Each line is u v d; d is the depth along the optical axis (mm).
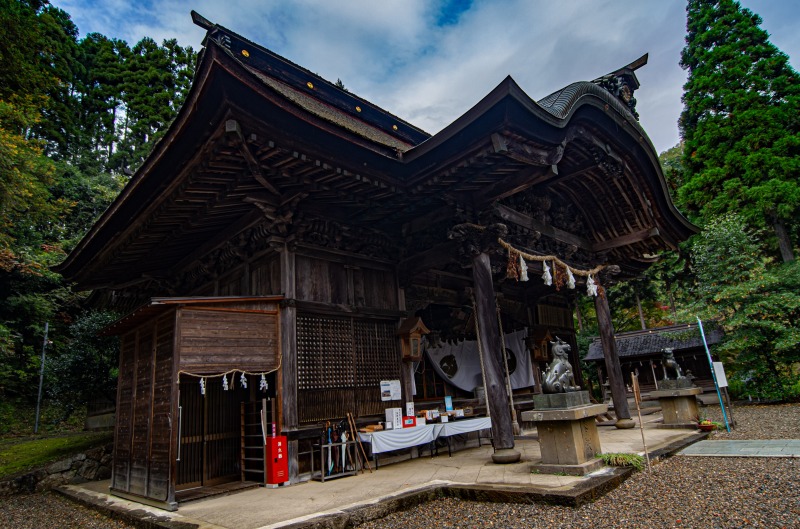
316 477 7461
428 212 9328
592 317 34656
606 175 10398
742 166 20156
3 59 17875
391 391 9203
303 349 8070
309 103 11547
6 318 18109
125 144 34344
